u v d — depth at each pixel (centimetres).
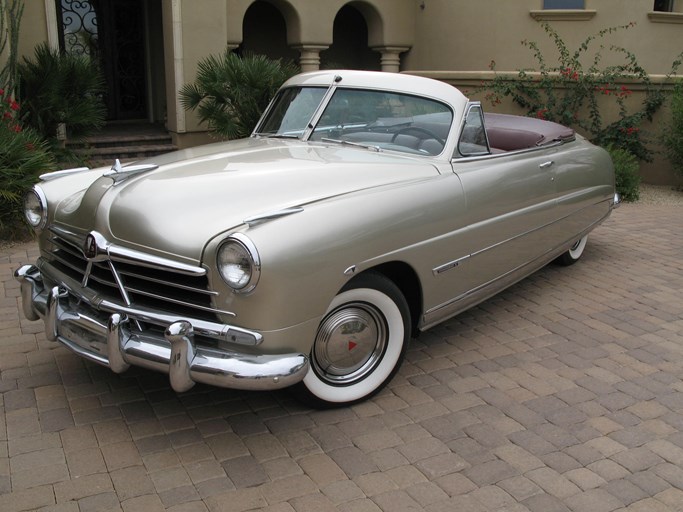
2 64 941
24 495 296
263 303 309
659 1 1278
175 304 332
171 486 306
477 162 458
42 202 401
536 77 1147
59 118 948
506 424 370
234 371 311
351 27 1587
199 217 331
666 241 782
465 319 527
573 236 602
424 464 331
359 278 358
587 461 337
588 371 439
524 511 298
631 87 1108
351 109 478
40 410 366
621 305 566
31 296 395
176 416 365
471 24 1327
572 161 570
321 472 321
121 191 360
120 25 1316
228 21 1220
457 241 421
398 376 424
